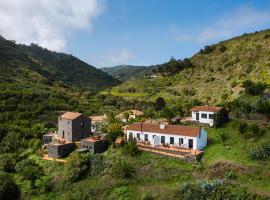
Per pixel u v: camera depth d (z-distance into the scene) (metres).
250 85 107.00
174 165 59.38
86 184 60.69
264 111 70.56
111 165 63.34
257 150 57.38
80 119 82.69
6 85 136.00
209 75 160.25
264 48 159.62
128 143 66.25
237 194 45.66
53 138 84.69
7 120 103.69
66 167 65.44
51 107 122.50
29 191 63.94
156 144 68.88
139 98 157.50
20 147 87.19
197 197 47.62
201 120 77.69
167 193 51.03
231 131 69.69
